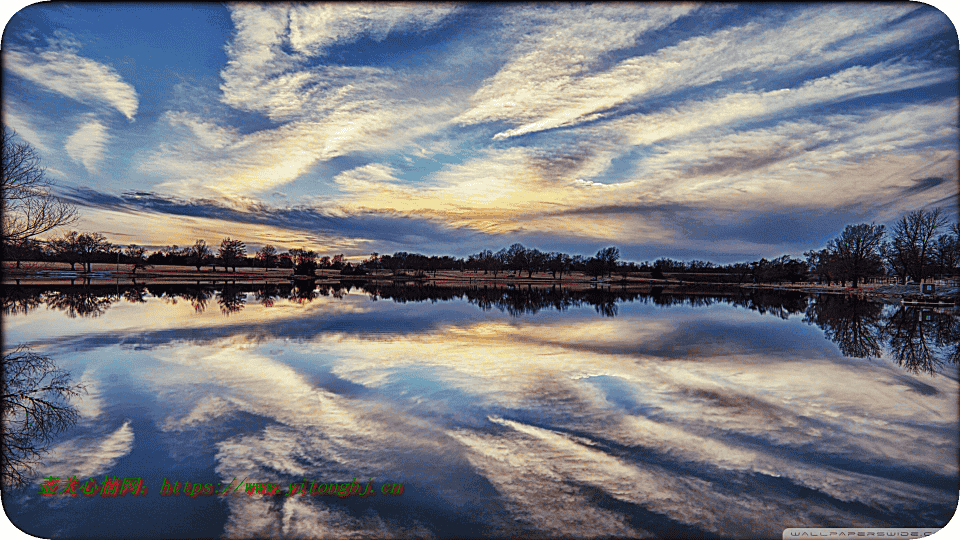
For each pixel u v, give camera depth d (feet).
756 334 52.08
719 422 22.31
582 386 28.63
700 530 13.67
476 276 355.36
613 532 13.51
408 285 202.08
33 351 38.11
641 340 47.01
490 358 36.94
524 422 22.15
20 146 79.41
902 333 53.93
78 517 14.33
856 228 167.63
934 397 26.84
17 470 17.20
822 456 18.63
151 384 28.35
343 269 349.41
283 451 18.74
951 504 15.06
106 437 20.15
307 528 13.69
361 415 22.98
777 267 278.87
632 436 20.51
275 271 309.22
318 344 42.50
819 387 28.81
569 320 65.67
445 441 19.81
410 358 36.68
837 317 72.95
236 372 31.45
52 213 88.89
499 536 13.25
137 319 59.06
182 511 14.61
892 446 19.66
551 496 15.42
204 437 20.12
